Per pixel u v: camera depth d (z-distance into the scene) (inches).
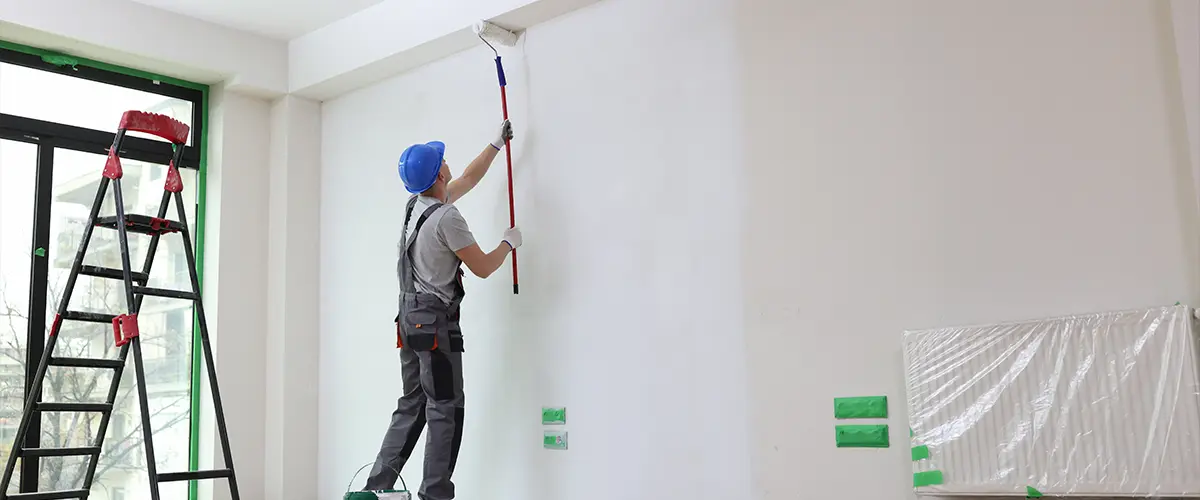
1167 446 97.7
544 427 155.5
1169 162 104.8
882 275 123.3
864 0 128.8
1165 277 103.9
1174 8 103.8
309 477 192.2
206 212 196.7
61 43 173.9
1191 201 103.0
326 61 193.6
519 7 159.2
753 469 131.5
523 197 163.6
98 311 179.9
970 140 118.5
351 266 193.2
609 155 152.6
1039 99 114.1
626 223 149.3
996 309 114.3
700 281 139.8
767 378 131.6
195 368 191.3
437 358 145.6
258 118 202.2
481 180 170.6
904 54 124.8
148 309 187.5
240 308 194.4
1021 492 105.7
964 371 111.8
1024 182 114.2
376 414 183.0
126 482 181.0
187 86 197.8
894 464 119.3
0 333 168.1
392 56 180.9
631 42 152.3
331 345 194.7
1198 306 101.7
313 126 203.0
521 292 161.6
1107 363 102.6
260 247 199.5
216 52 190.9
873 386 122.1
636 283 146.9
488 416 163.6
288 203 197.9
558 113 160.6
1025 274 112.8
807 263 129.8
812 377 127.5
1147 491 98.3
